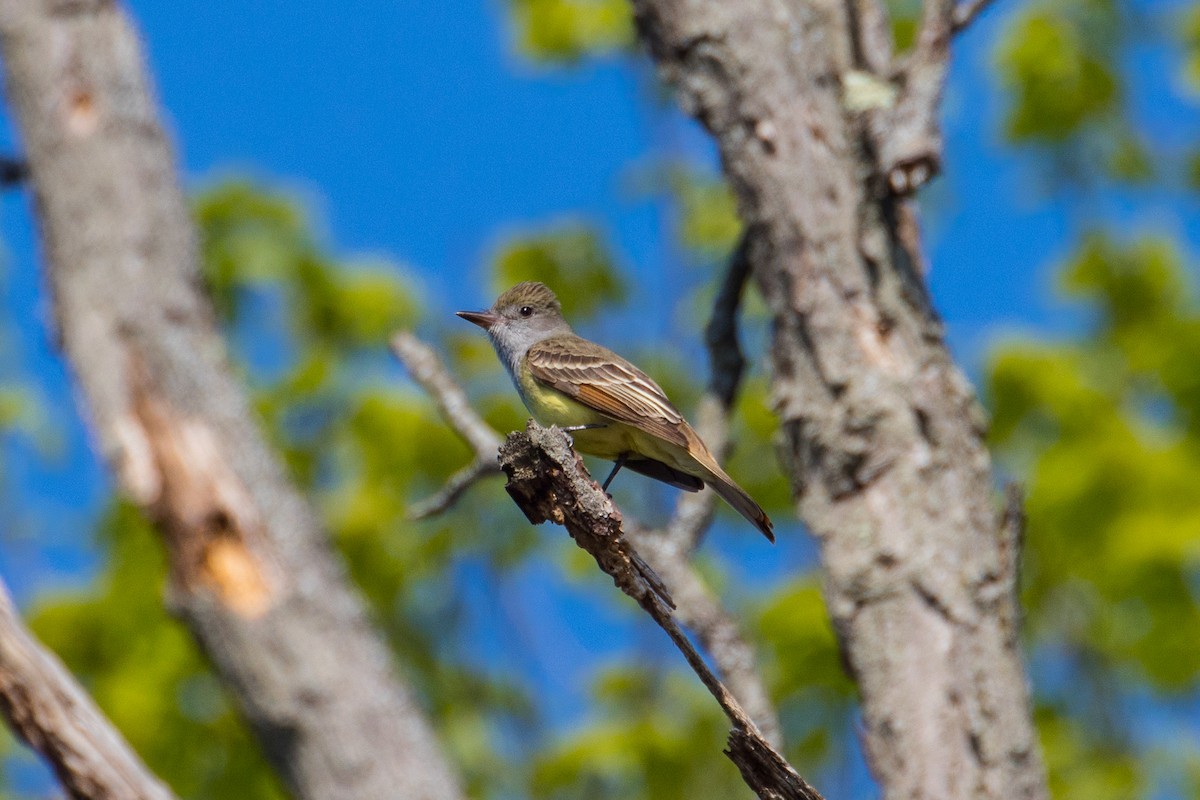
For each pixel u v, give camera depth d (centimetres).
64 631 1415
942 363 949
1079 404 1498
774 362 967
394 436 1520
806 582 1460
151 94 1032
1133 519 1445
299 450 1530
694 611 988
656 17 1016
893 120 956
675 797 1408
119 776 702
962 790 859
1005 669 886
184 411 961
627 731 1408
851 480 927
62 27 1015
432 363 1120
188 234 1012
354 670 926
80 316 980
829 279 951
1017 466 1548
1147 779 1417
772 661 1463
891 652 897
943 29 969
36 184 1009
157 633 1409
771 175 971
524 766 1479
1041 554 1515
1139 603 1438
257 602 930
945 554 905
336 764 902
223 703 1408
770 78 982
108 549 1473
